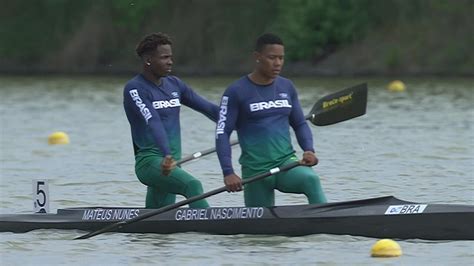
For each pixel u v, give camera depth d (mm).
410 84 119688
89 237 41625
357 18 137750
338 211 40531
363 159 63688
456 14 134375
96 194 53125
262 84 41500
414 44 133875
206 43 145625
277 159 41312
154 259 37938
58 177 59000
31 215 44125
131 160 65812
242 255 38125
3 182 57438
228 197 50969
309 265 36531
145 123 43438
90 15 152125
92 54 151500
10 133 82312
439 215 39188
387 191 52188
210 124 85500
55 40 155000
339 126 81312
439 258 36969
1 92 121500
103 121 90062
